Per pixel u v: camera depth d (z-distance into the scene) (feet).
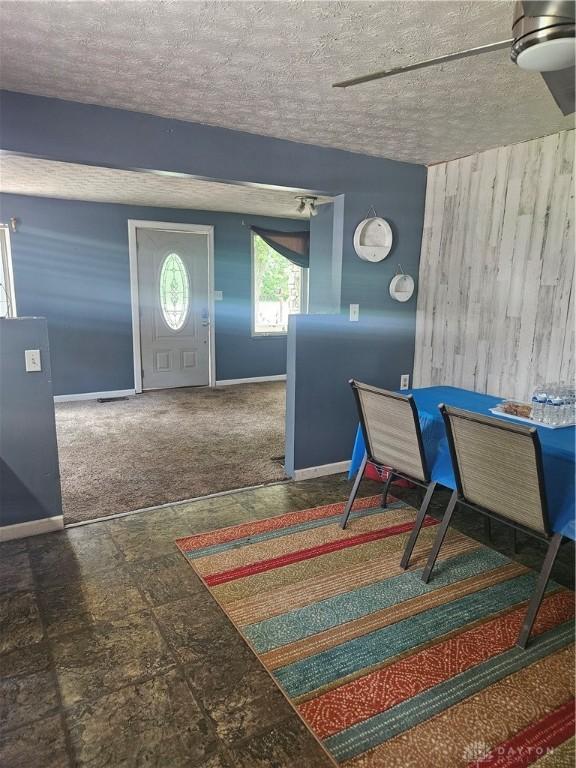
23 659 5.76
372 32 5.58
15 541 8.41
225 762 4.56
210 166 9.03
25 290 17.19
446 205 11.22
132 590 7.07
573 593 7.02
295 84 7.04
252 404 18.15
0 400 8.08
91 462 12.12
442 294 11.53
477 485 6.74
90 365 18.66
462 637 6.16
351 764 4.53
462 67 6.35
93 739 4.78
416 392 10.07
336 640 6.10
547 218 9.24
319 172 10.19
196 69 6.60
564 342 9.18
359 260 11.11
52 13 5.21
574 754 4.63
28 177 13.33
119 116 8.14
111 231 18.20
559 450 6.35
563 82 4.61
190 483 10.90
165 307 19.84
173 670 5.62
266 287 22.21
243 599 6.88
